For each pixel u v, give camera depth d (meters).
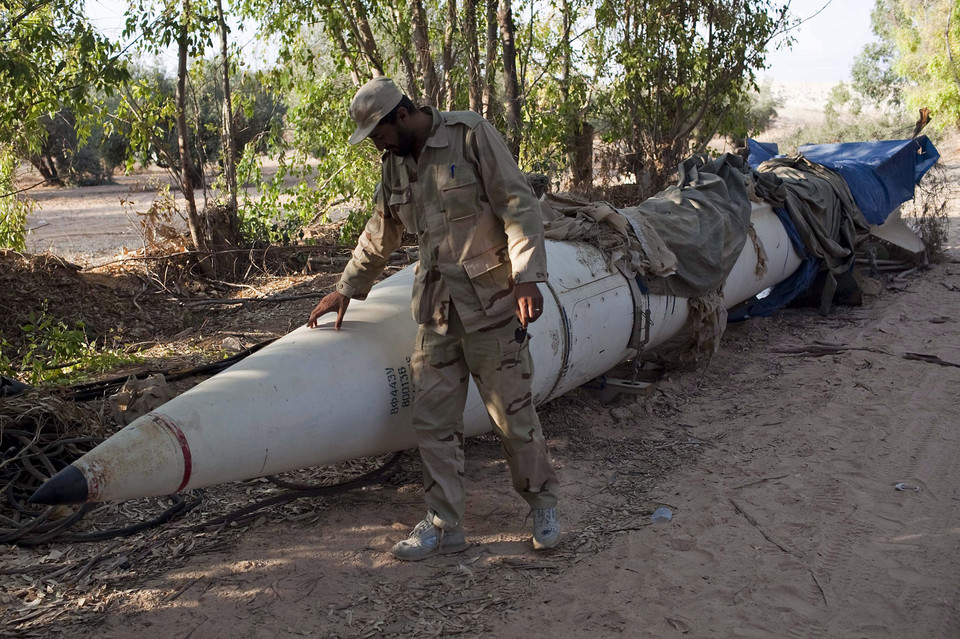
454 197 3.12
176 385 5.45
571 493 4.13
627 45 11.99
